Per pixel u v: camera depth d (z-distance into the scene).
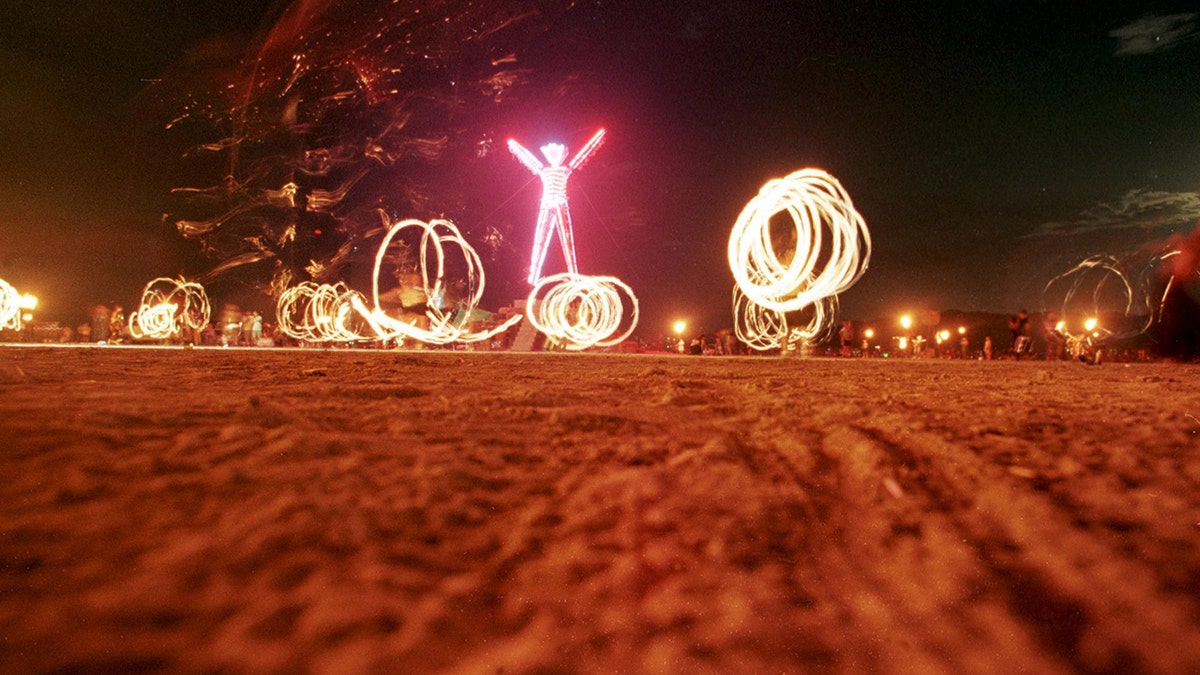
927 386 7.83
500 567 2.24
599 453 3.45
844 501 2.93
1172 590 2.22
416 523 2.45
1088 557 2.40
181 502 2.39
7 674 1.52
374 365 10.15
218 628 1.75
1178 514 2.71
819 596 2.19
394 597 1.96
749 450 3.62
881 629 2.03
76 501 2.34
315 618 1.82
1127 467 3.21
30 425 3.09
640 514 2.67
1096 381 9.26
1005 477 3.05
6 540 2.05
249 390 5.38
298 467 2.81
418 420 4.14
